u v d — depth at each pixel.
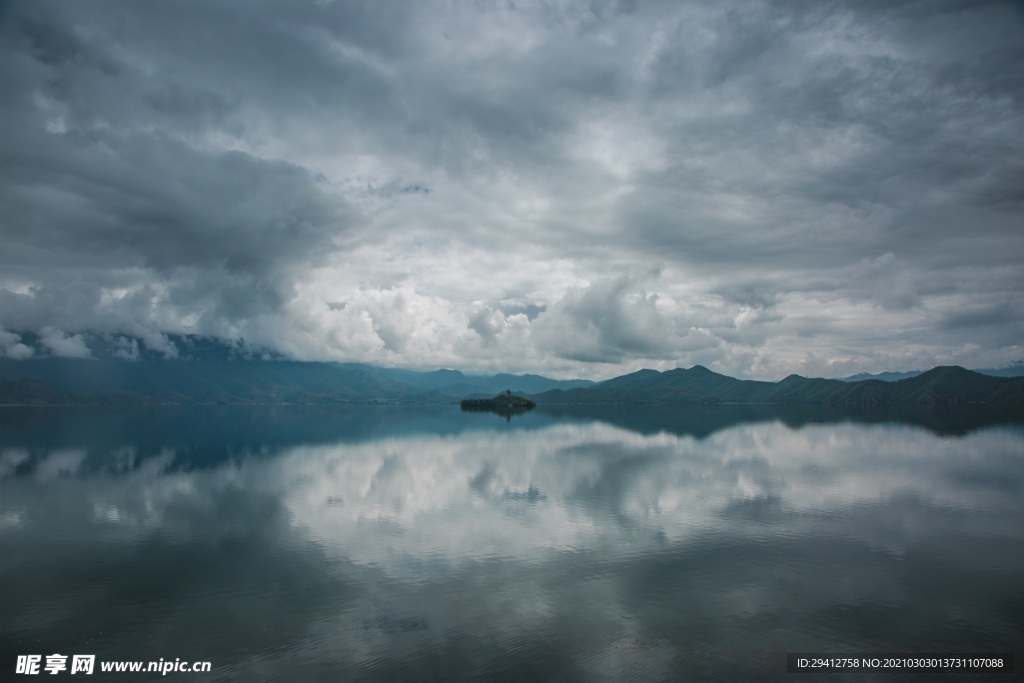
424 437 150.88
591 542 48.75
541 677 27.69
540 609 35.34
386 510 60.78
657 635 31.95
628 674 27.98
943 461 96.50
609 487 73.50
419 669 28.45
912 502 63.84
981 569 42.16
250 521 56.38
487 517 57.53
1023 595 37.38
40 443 130.12
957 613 34.78
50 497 67.81
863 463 94.50
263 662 29.30
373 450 118.69
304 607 35.81
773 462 96.38
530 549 46.88
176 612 35.06
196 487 74.19
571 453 110.81
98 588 39.00
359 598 37.12
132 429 178.25
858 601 36.47
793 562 43.62
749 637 31.77
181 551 46.84
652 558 44.62
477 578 40.47
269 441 139.25
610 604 35.97
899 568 42.34
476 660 29.28
